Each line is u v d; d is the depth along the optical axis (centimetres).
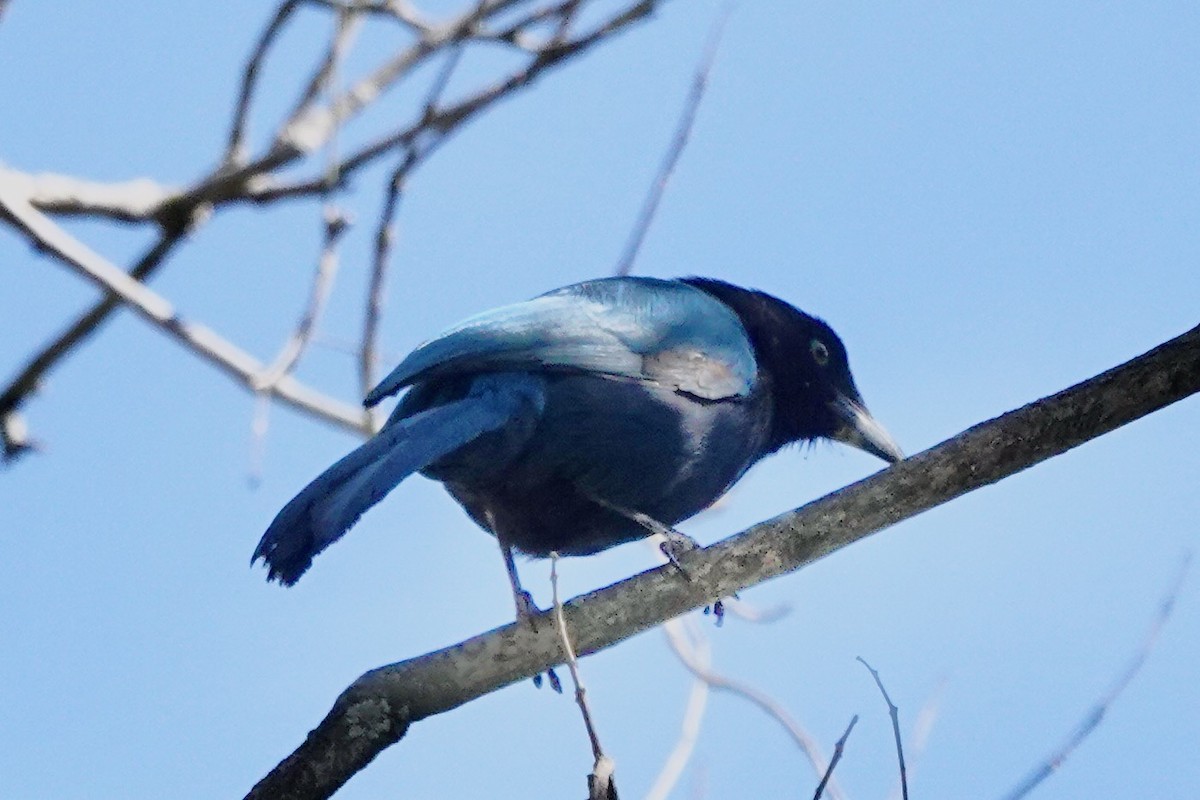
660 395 1262
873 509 1019
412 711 1027
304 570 1005
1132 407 999
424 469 1176
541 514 1240
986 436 1012
